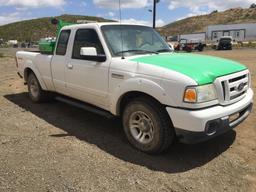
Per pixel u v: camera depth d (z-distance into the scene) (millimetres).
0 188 3836
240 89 4785
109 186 3896
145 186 3908
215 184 3965
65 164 4449
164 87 4320
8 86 9992
